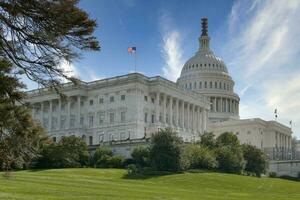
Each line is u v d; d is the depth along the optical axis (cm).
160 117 16738
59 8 2208
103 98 16475
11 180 6406
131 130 15562
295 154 17812
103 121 16312
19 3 2184
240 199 6047
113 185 6894
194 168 11088
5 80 2411
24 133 2694
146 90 16338
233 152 11969
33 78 2406
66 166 11106
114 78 16450
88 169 10444
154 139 10381
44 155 10569
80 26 2244
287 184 10006
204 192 7069
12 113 2608
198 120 19112
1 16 2227
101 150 12206
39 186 5759
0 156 2712
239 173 11756
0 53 2355
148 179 8819
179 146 10231
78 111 16638
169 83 17100
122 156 12669
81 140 12106
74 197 4578
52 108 16962
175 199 5188
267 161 13875
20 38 2297
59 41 2295
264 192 8375
